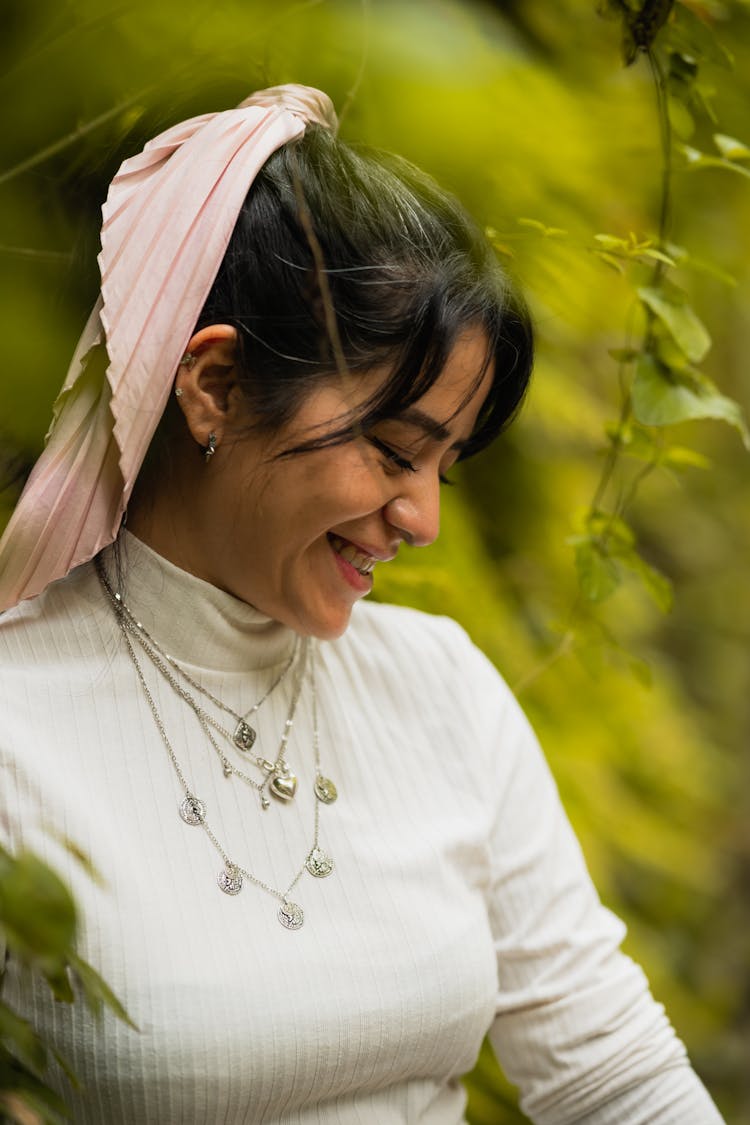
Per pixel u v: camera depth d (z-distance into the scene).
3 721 1.44
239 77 1.63
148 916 1.41
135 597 1.54
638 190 2.38
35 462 1.60
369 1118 1.53
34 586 1.46
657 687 3.82
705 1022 4.29
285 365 1.42
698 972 4.55
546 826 1.80
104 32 1.48
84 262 1.55
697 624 5.36
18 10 1.46
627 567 2.10
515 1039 1.78
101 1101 1.39
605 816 3.14
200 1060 1.39
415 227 1.44
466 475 2.62
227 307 1.45
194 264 1.42
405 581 2.20
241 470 1.47
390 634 1.77
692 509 5.05
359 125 1.66
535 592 2.75
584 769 2.90
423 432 1.45
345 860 1.56
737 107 2.26
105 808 1.45
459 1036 1.58
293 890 1.52
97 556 1.56
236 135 1.45
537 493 2.71
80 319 1.54
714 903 4.66
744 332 4.30
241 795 1.54
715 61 1.88
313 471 1.44
